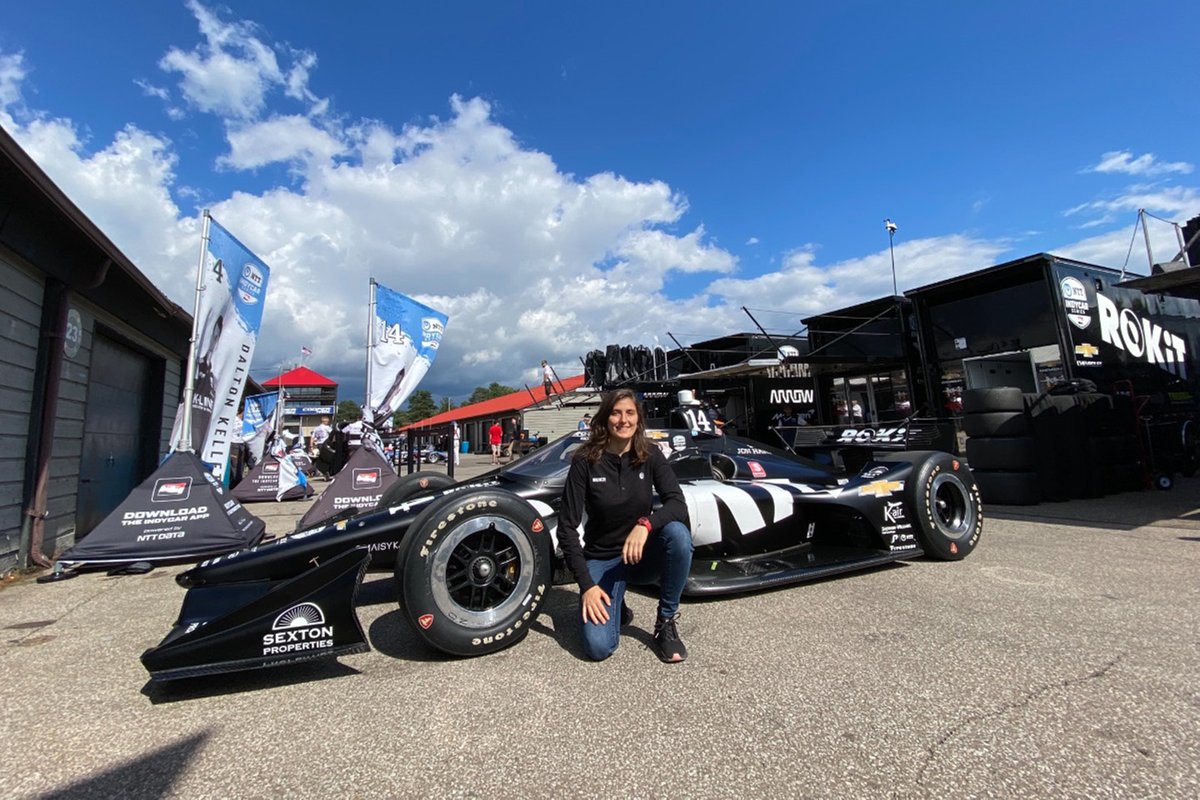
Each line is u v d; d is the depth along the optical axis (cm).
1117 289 841
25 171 403
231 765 170
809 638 262
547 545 271
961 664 228
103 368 684
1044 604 301
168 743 184
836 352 1145
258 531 556
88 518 641
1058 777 154
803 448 512
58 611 354
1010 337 833
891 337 1048
